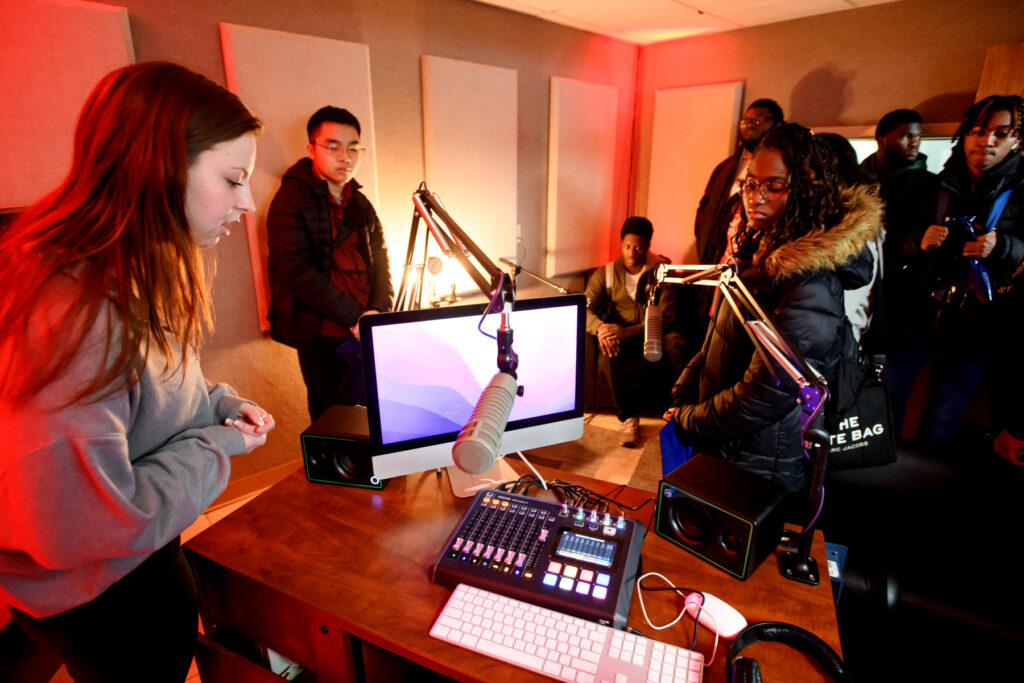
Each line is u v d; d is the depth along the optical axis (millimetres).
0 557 821
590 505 1287
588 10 3271
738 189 3148
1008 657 1293
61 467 742
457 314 1234
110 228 794
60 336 729
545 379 1345
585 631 921
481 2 3129
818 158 1374
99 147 809
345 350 2273
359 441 1312
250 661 1146
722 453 1603
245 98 2365
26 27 1838
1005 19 2844
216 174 880
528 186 3812
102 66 1986
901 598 1368
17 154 1890
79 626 919
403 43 2889
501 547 1075
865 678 1379
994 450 2398
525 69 3539
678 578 1082
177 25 2178
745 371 1569
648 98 4320
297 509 1288
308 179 2318
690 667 862
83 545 778
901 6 3109
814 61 3471
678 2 3098
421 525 1230
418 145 3092
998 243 2457
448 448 1310
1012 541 1453
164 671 1069
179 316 909
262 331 2643
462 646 922
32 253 759
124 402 821
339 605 1020
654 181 4293
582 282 4348
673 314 3217
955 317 2572
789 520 1644
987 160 2447
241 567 1111
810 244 1347
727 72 3855
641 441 3174
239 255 2510
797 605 1018
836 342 1451
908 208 2816
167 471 878
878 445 1622
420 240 3166
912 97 3186
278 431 2791
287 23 2463
